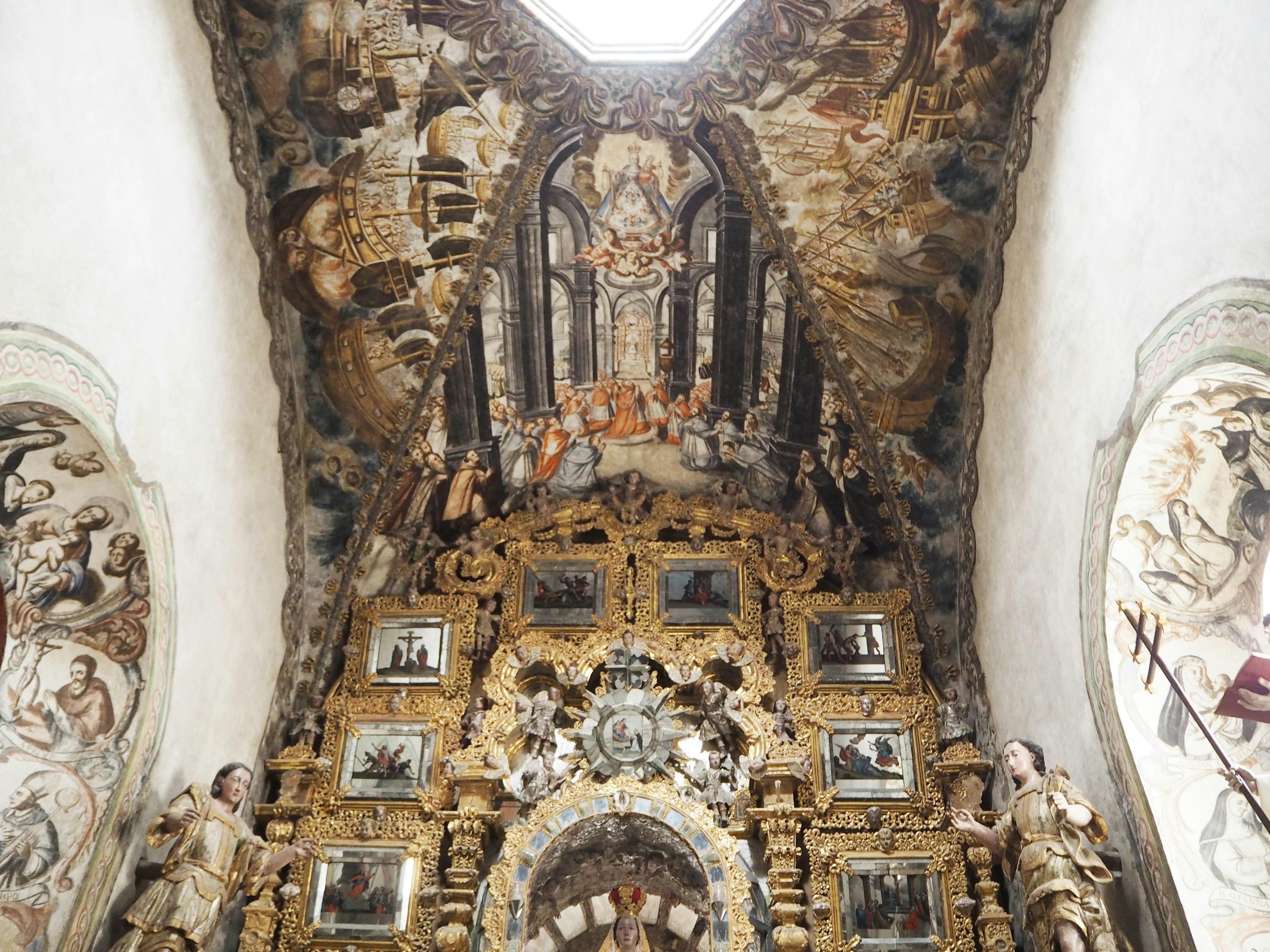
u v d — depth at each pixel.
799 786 13.06
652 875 13.10
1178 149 8.80
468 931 12.12
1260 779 9.42
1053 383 11.34
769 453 14.91
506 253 13.70
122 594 10.82
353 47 11.88
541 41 12.21
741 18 11.97
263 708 13.20
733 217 13.46
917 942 12.06
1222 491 9.92
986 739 13.04
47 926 9.95
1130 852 10.14
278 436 13.59
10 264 8.64
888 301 13.57
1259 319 7.91
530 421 14.91
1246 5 7.79
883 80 12.11
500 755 13.11
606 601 14.39
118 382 10.26
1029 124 11.55
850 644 13.98
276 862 11.66
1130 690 10.20
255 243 12.59
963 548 13.90
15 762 10.35
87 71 9.31
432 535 14.88
